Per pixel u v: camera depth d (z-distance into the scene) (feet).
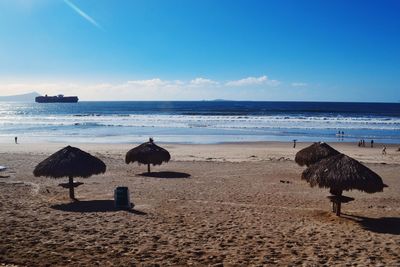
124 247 28.02
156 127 187.83
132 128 183.21
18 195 46.47
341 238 31.68
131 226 33.86
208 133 160.25
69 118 260.62
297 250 28.19
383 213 41.45
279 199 47.32
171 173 65.82
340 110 390.63
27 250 26.71
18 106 619.26
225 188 53.62
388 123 210.59
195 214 38.91
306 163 63.00
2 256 25.32
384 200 48.21
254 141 131.85
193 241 29.89
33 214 37.40
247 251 27.76
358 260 26.18
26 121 233.35
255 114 307.78
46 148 107.34
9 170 65.21
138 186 54.24
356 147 117.80
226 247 28.60
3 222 33.99
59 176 43.52
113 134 155.84
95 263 24.58
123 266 24.18
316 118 247.50
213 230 33.12
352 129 177.99
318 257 26.71
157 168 71.05
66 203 42.93
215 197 47.75
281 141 132.16
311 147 64.18
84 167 44.37
